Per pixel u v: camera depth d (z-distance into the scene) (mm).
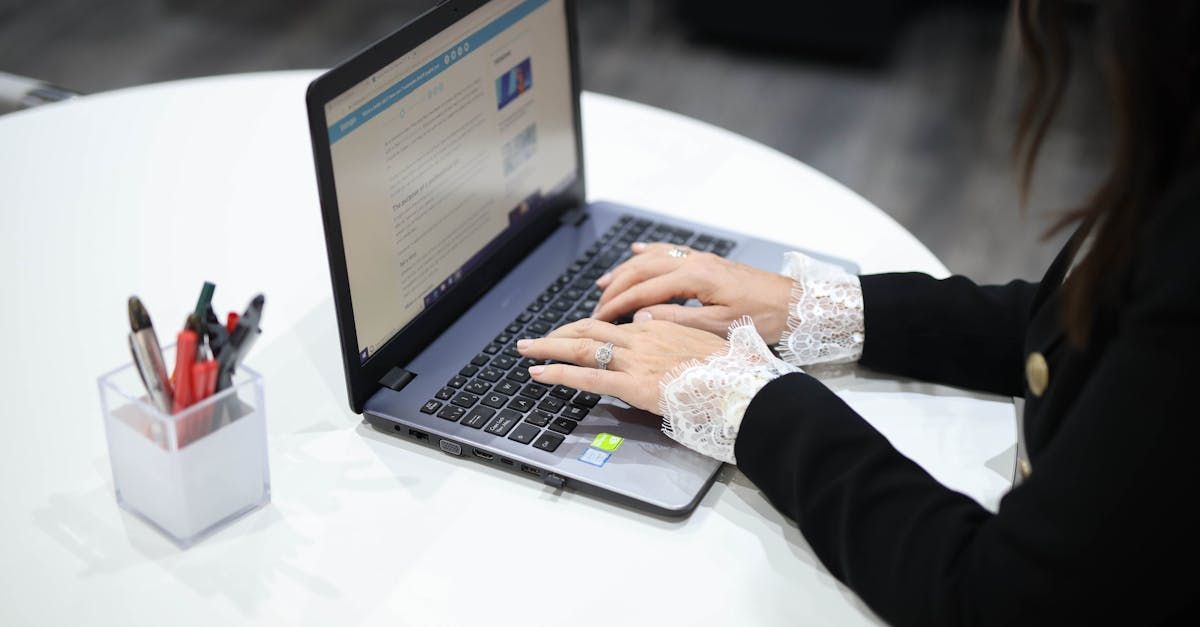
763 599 809
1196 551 648
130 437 831
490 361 1032
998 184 2852
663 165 1415
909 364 1021
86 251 1203
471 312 1104
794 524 875
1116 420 651
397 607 797
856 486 802
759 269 1133
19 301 1122
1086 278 693
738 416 878
